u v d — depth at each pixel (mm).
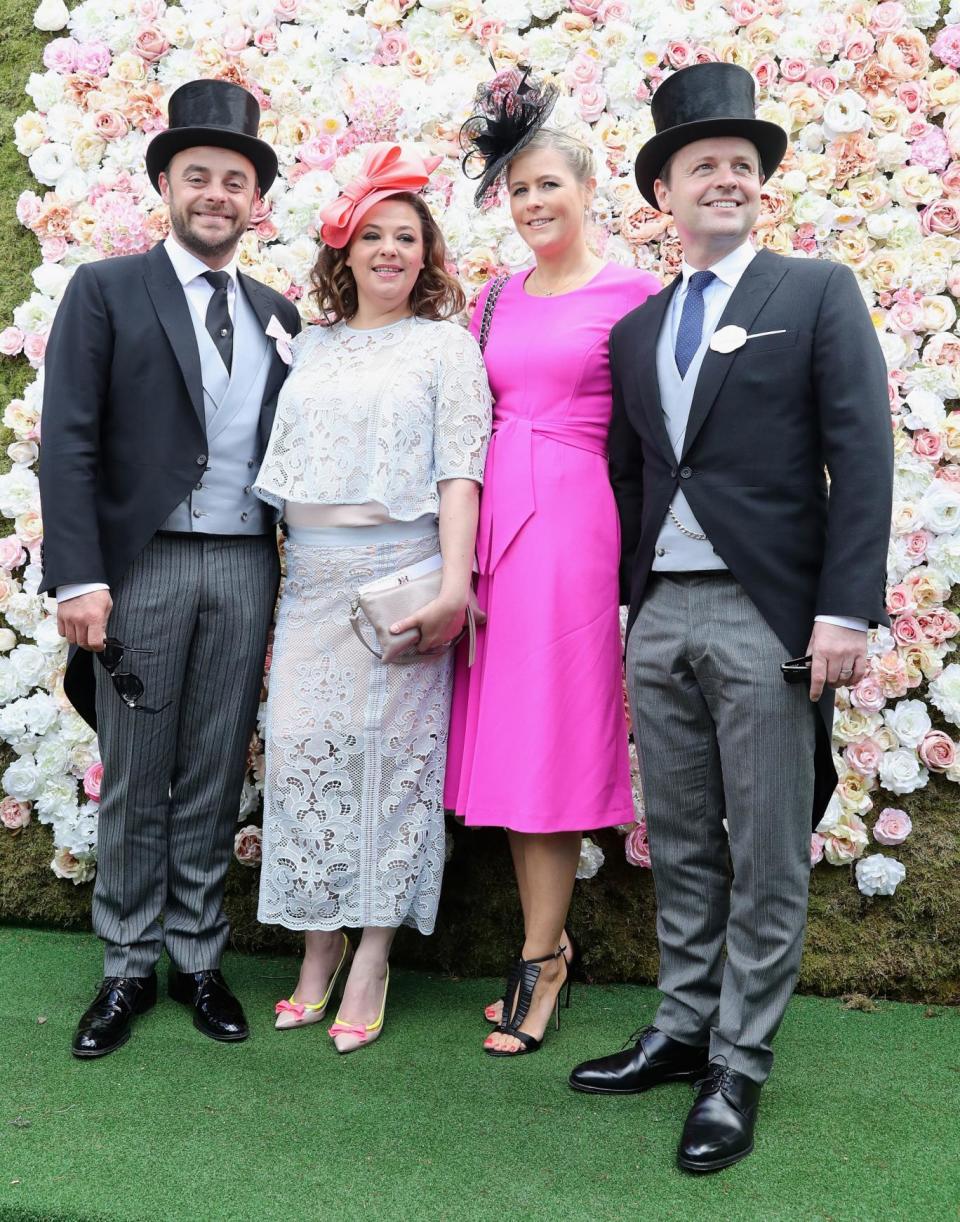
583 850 2836
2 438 3189
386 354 2484
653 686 2174
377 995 2447
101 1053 2314
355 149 3010
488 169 2473
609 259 2895
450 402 2424
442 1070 2277
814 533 2068
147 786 2494
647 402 2182
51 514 2354
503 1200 1816
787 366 2039
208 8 3072
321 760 2422
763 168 2232
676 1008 2209
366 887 2422
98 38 3129
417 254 2498
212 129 2430
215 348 2480
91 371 2414
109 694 2473
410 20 3029
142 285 2473
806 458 2066
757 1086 2020
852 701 2801
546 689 2326
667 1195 1835
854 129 2795
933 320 2807
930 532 2814
